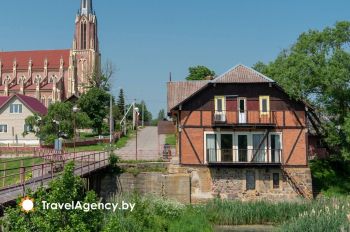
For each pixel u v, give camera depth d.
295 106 43.28
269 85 43.19
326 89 46.19
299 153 42.91
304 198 41.06
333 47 46.50
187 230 29.67
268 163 41.88
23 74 144.12
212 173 43.03
